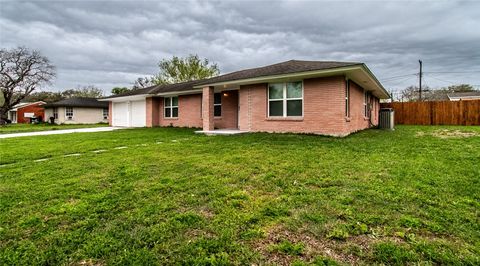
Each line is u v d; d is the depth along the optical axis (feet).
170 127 53.88
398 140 26.03
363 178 12.54
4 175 14.56
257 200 10.04
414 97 122.21
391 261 6.09
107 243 7.05
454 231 7.34
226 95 45.62
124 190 11.50
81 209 9.39
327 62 32.94
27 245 7.02
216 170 14.87
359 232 7.41
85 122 100.17
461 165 14.76
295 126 32.86
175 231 7.69
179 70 107.55
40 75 97.45
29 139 34.32
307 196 10.29
